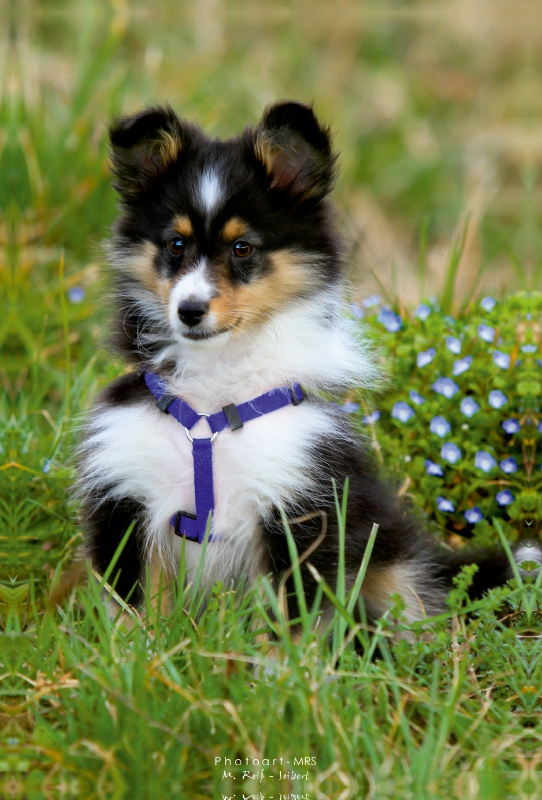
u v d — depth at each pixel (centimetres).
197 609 507
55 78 1171
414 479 673
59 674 466
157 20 1534
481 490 674
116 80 1072
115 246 566
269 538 525
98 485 540
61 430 659
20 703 465
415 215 1329
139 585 532
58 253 909
